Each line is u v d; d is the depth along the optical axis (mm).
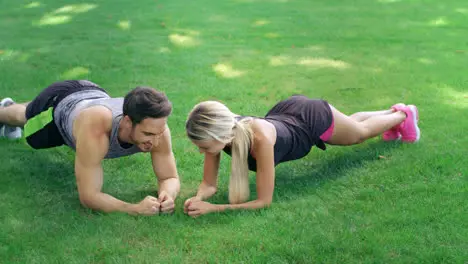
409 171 4109
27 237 3236
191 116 3381
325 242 3166
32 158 4410
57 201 3736
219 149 3428
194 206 3547
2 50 7285
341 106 5535
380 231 3301
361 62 6934
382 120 4395
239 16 9336
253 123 3586
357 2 10555
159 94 3348
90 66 6664
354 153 4504
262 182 3562
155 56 7082
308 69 6672
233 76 6395
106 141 3484
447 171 4082
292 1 10602
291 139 3795
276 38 8023
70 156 4492
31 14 9430
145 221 3445
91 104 3562
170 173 3863
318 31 8422
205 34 8195
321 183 4016
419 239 3191
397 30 8492
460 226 3322
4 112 4547
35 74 6324
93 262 3027
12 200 3715
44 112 3836
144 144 3449
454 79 6258
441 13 9594
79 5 10125
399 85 6105
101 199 3514
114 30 8383
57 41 7770
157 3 10312
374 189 3893
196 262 3047
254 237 3242
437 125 4984
